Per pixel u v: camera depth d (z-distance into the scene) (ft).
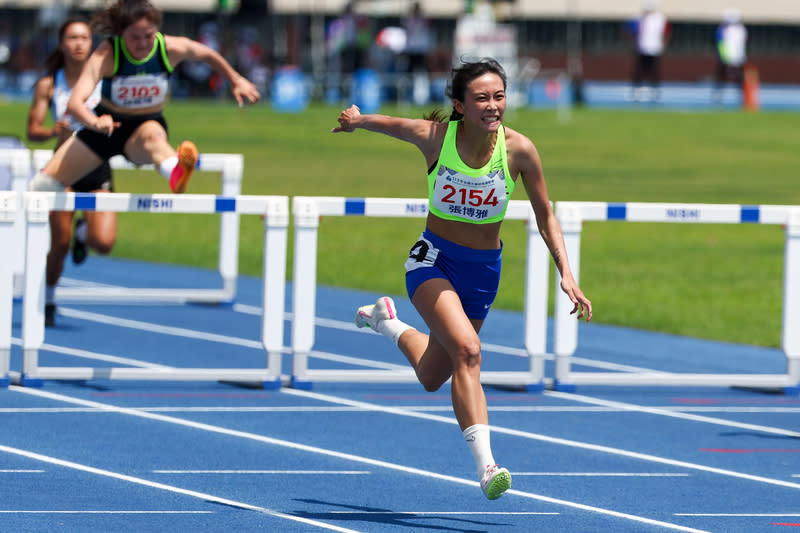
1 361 89.66
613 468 73.51
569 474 71.82
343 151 290.15
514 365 105.70
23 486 65.41
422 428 82.48
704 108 424.46
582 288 148.15
